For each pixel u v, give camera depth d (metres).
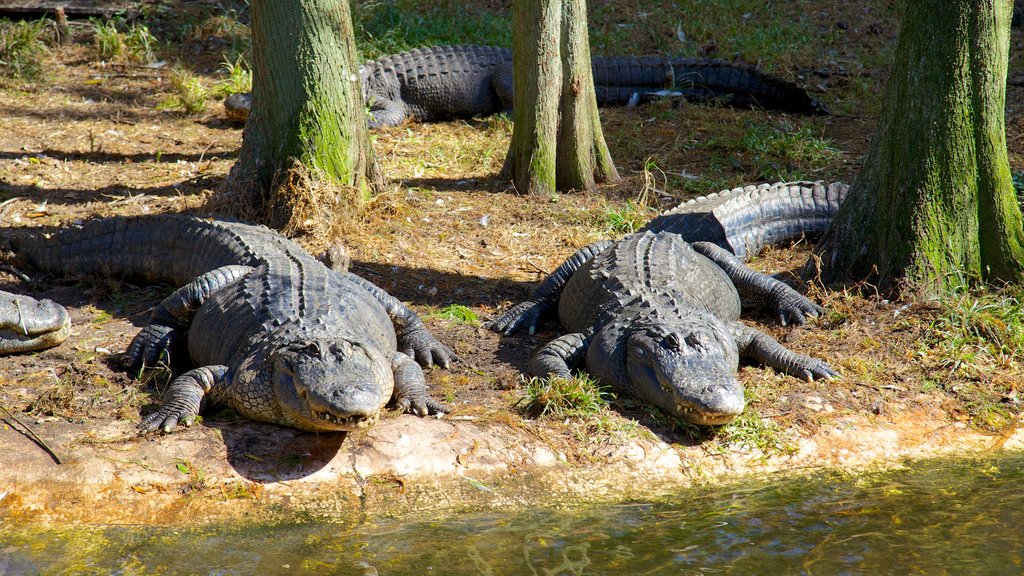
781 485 6.39
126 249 9.35
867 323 8.55
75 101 15.39
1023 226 8.85
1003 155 8.77
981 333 8.29
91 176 12.31
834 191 11.16
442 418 6.79
